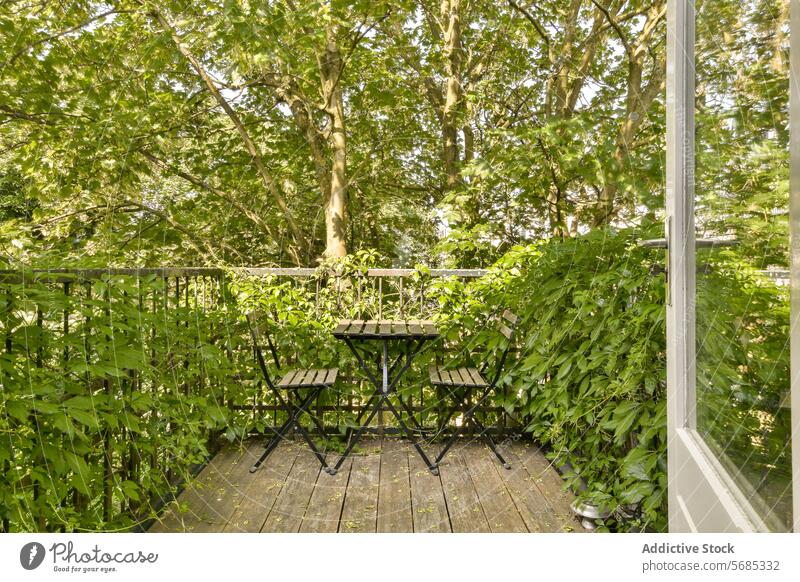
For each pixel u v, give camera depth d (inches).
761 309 30.8
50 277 62.9
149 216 158.1
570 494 100.7
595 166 99.0
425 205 181.3
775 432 28.8
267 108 190.9
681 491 47.6
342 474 112.7
